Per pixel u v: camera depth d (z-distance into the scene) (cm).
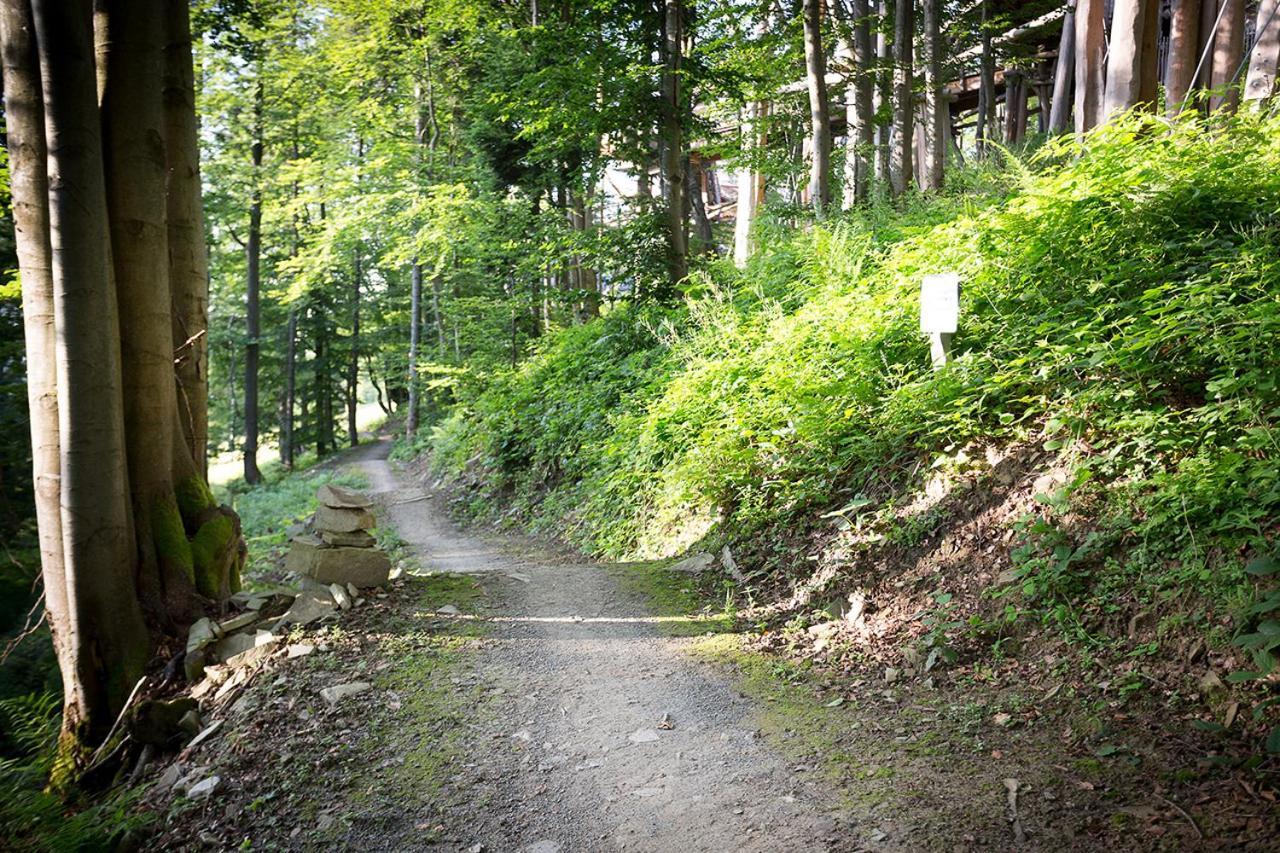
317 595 683
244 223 3081
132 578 653
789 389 846
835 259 1073
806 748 429
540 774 429
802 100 2109
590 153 1969
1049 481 548
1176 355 554
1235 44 1232
